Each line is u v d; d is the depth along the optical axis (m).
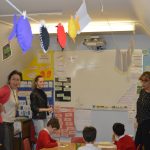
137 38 5.70
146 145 4.28
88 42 5.46
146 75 4.25
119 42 5.79
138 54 5.59
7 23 4.53
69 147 3.96
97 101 5.84
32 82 5.79
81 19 2.55
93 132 3.33
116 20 4.58
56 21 4.58
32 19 4.23
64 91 5.98
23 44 1.92
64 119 5.98
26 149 4.32
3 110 4.34
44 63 6.05
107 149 3.75
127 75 5.66
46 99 5.50
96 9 3.82
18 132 5.18
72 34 2.50
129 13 4.05
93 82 5.85
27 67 6.11
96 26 5.05
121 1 3.37
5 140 4.43
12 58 5.18
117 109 5.73
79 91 5.91
